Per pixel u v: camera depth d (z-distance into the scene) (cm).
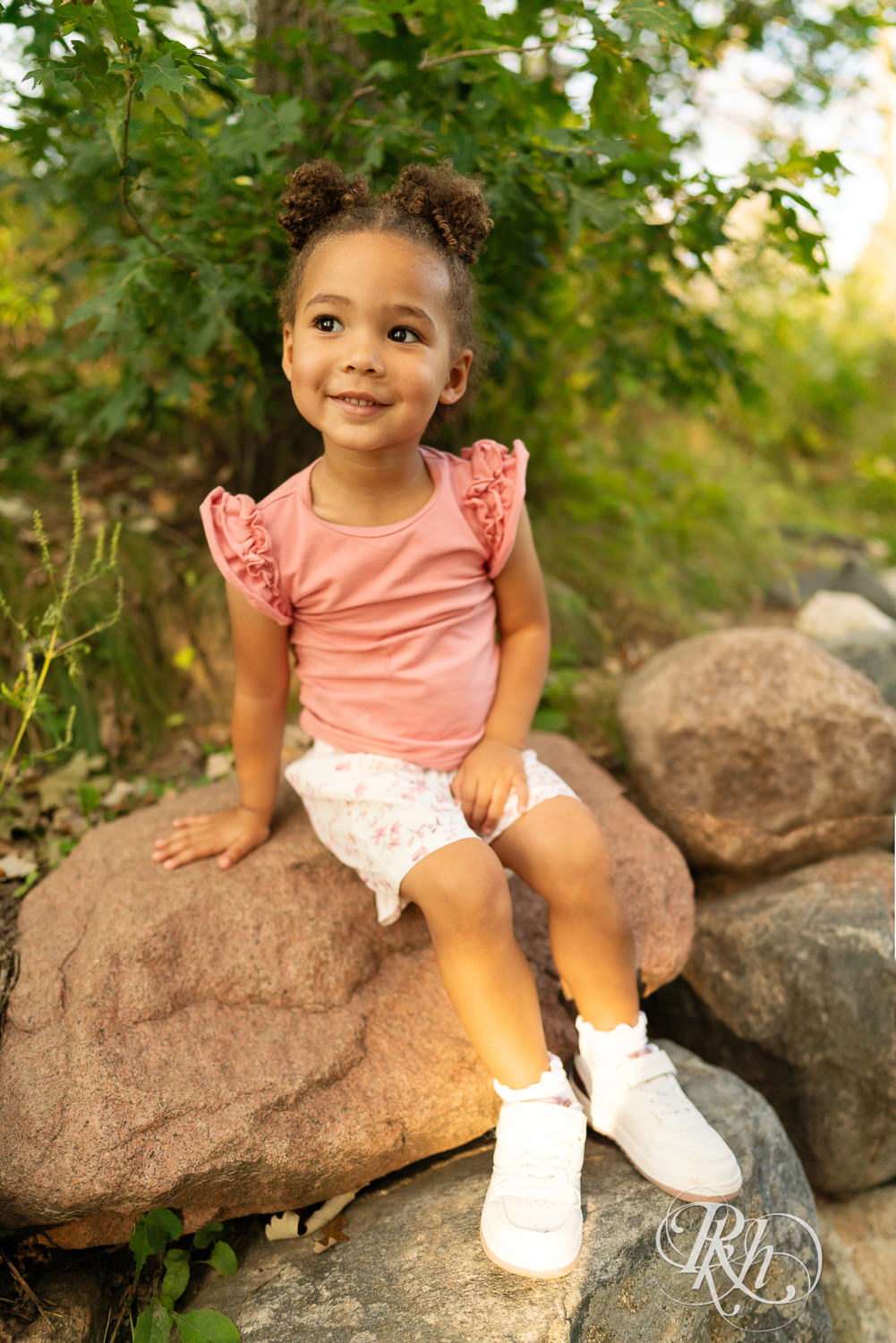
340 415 146
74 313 196
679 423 460
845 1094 187
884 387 567
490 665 177
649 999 217
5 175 249
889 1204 188
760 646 241
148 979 160
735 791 228
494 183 202
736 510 394
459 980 147
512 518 168
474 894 144
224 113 220
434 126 202
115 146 172
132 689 253
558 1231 131
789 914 202
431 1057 160
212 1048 154
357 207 151
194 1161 139
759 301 490
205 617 269
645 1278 133
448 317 150
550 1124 141
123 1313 147
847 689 229
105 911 172
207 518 163
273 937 169
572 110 217
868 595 376
